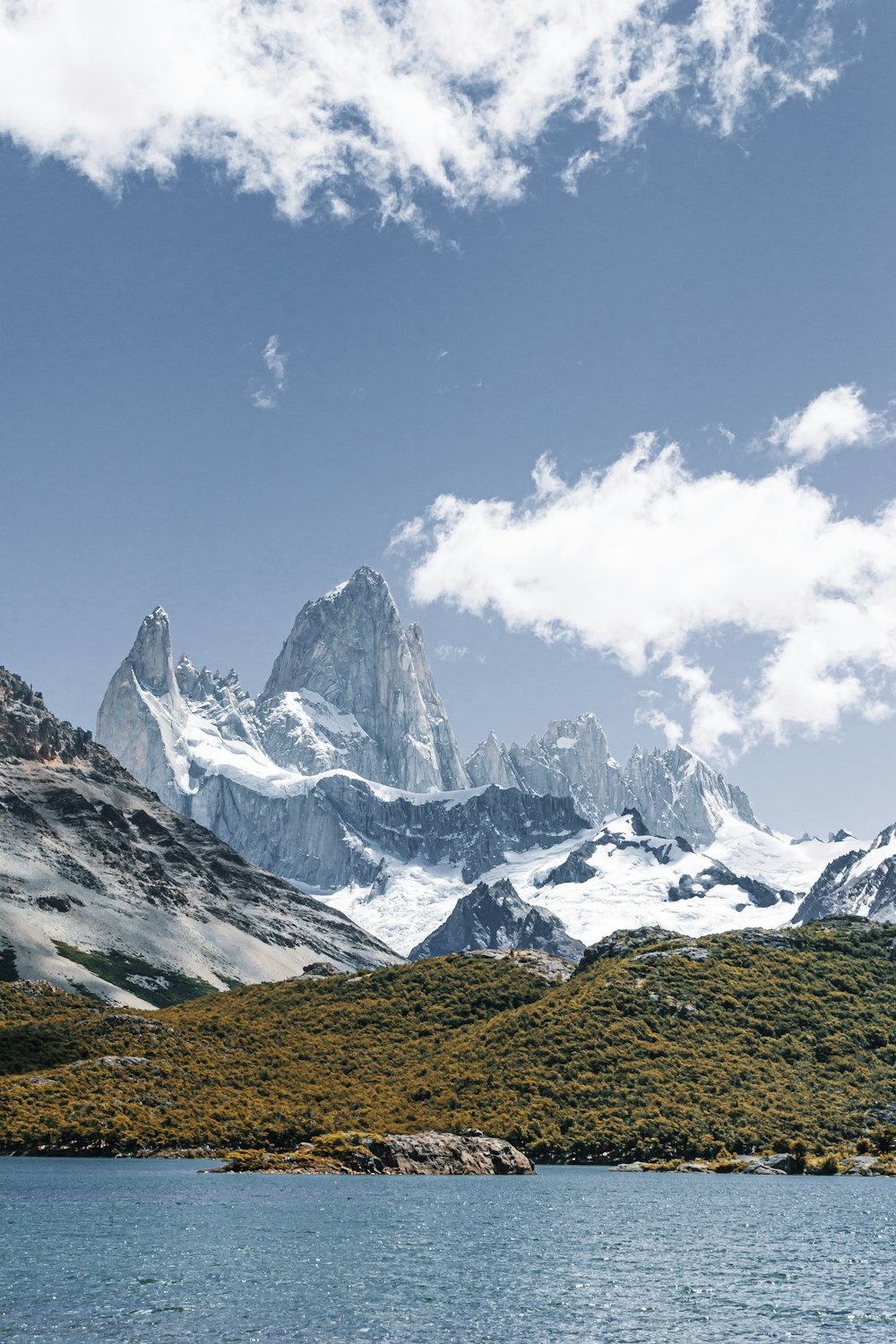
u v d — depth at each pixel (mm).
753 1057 152000
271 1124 134250
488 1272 69125
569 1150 134750
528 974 190750
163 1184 106875
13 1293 61469
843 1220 91812
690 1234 83875
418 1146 124188
